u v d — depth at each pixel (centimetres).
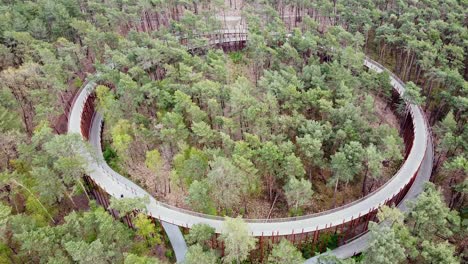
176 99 7306
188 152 6962
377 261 4691
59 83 7506
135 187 7100
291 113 7844
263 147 6269
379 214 5469
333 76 8188
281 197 7112
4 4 10281
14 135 6353
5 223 5072
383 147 6962
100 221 5462
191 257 4941
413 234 5556
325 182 7425
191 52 10025
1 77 7494
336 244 6378
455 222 5466
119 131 7138
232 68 10300
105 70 8388
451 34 9325
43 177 5847
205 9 12000
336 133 6988
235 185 6053
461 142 6825
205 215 6281
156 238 5978
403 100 8519
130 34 9575
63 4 9875
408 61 9719
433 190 6116
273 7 11762
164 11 11450
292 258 5159
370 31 10781
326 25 11475
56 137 6041
